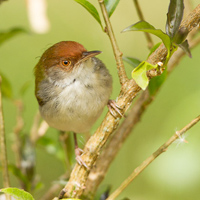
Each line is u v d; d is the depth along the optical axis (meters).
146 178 9.09
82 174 5.97
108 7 5.78
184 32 5.16
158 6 13.84
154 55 5.42
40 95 8.54
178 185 8.32
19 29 7.86
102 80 8.36
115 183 11.77
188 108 8.79
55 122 8.47
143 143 11.94
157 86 7.05
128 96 5.64
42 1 7.39
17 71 13.14
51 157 12.70
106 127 5.77
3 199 6.37
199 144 8.26
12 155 13.11
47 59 8.50
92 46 13.45
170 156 8.36
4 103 13.41
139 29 4.92
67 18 13.85
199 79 11.50
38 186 7.74
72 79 8.25
